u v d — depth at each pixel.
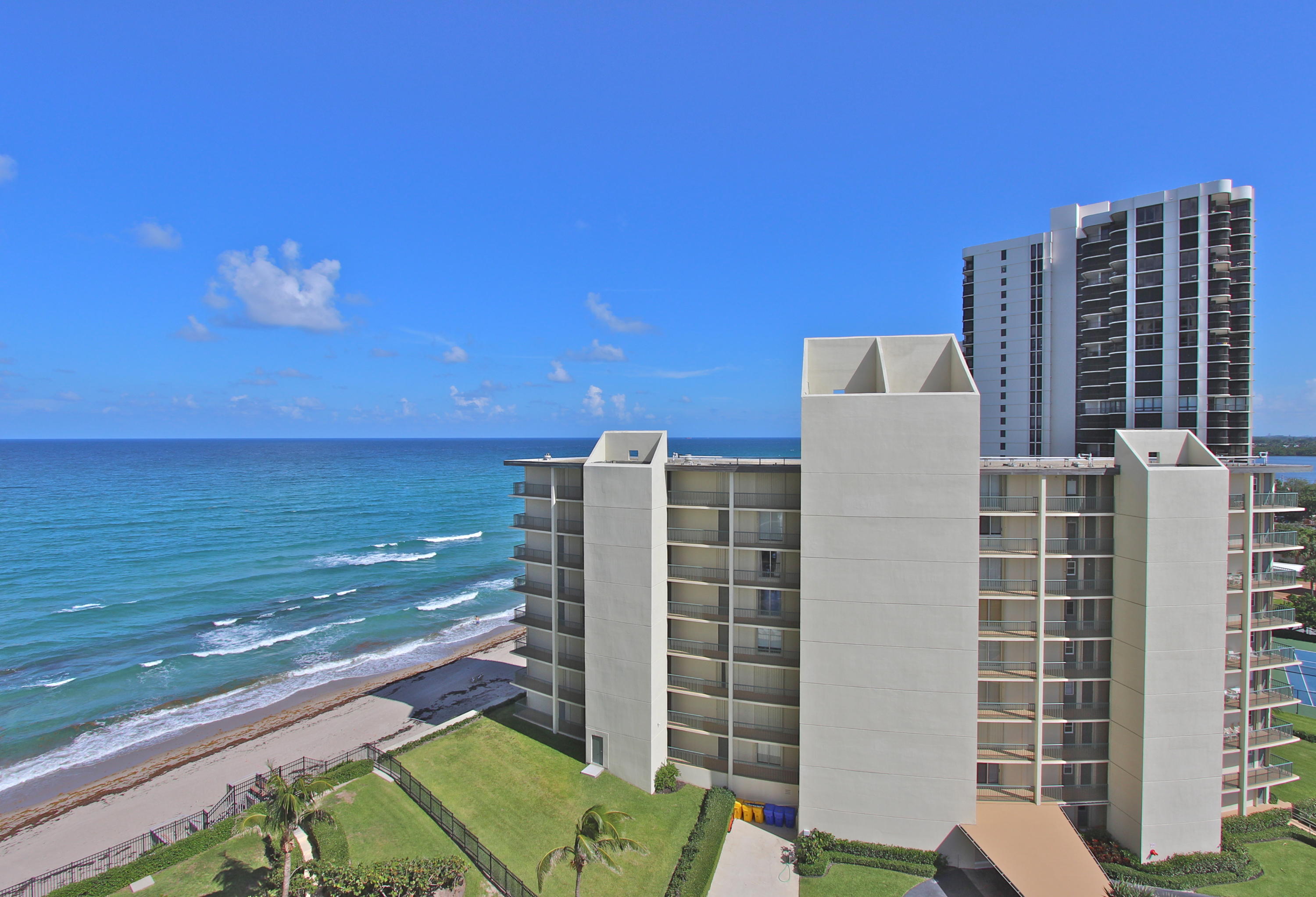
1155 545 27.08
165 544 102.44
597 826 23.11
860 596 28.22
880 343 32.91
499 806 31.45
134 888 26.14
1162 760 27.36
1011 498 29.98
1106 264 65.69
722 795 31.83
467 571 92.94
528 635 40.75
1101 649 30.19
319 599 77.62
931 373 32.53
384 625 69.44
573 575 37.69
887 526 27.78
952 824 27.80
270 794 33.12
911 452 27.45
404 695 50.44
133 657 58.78
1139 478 27.66
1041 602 29.05
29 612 70.06
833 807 29.11
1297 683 47.94
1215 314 58.25
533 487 39.62
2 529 110.00
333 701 50.16
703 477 34.00
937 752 27.77
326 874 24.75
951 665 27.39
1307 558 68.62
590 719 34.31
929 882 26.94
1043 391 70.69
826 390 33.56
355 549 104.75
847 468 28.16
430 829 29.97
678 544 33.62
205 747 42.84
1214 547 27.03
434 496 166.12
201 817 33.09
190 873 27.11
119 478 182.00
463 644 64.44
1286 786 33.81
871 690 28.30
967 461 26.95
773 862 28.33
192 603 74.31
